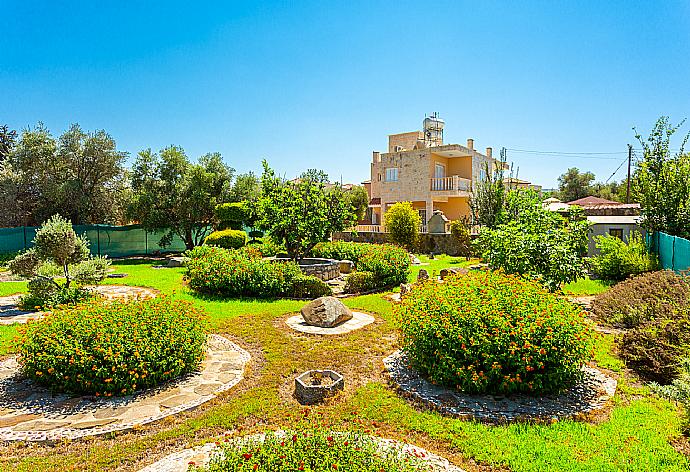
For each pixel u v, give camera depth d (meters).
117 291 12.51
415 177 31.45
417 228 24.80
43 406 5.04
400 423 4.73
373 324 8.95
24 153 24.42
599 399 5.33
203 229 26.97
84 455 4.07
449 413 4.95
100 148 25.94
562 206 22.52
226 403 5.20
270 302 10.90
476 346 5.46
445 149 30.67
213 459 3.20
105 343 5.39
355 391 5.62
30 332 5.79
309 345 7.51
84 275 10.36
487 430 4.52
